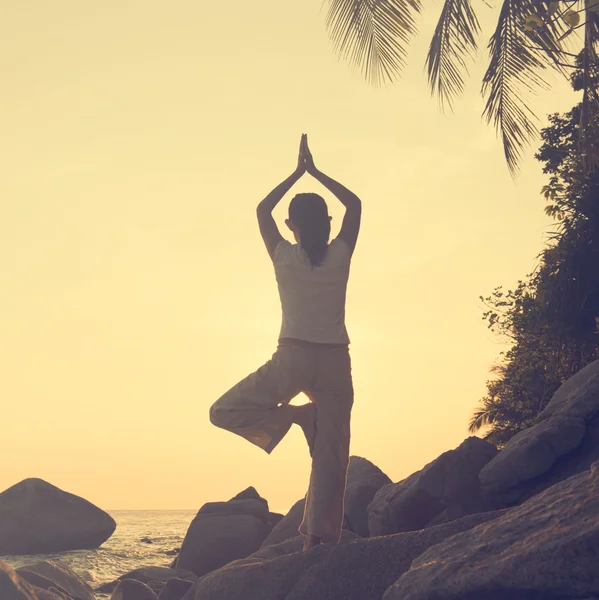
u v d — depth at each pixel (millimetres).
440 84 11227
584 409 5625
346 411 4176
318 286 4113
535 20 7133
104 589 11953
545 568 2795
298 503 10336
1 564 3699
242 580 4168
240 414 4164
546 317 16375
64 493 27656
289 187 4410
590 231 16438
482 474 6051
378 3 10250
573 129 17781
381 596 3746
